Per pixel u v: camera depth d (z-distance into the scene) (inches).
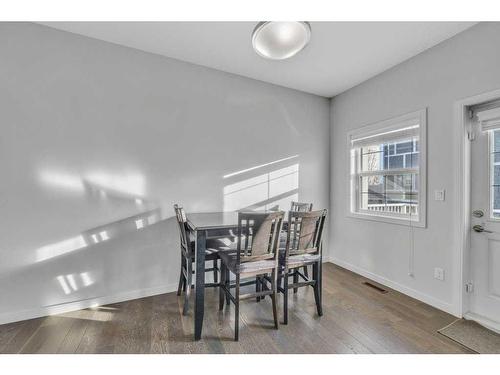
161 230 107.0
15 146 83.6
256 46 77.6
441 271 94.6
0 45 81.7
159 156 106.4
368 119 127.7
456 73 89.8
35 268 86.7
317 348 71.0
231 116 122.3
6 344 71.9
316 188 149.2
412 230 105.7
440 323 84.5
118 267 99.5
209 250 94.2
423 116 100.7
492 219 84.7
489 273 85.5
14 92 83.3
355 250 135.5
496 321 83.2
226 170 121.0
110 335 76.5
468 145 88.9
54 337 75.3
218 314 89.7
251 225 81.2
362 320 86.1
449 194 92.1
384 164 122.6
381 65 113.7
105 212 97.1
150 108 104.6
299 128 142.4
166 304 97.3
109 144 97.3
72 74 91.3
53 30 88.7
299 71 120.2
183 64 111.3
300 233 87.9
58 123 89.3
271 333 78.1
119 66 99.0
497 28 78.7
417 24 85.1
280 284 100.2
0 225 82.1
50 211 88.6
